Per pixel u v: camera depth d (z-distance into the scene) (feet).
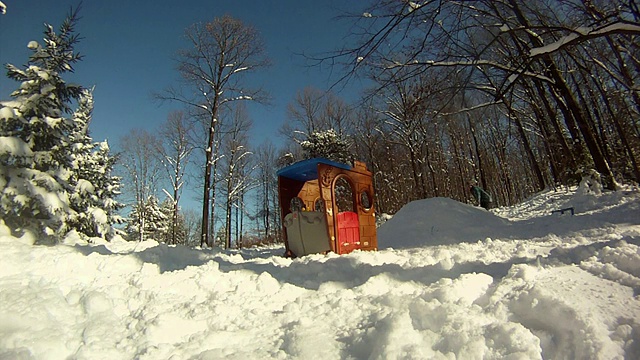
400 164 100.07
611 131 69.97
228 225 84.48
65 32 33.35
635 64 35.29
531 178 121.60
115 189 64.34
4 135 29.37
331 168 21.77
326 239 21.40
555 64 39.19
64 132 32.65
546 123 56.29
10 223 27.32
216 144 75.31
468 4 18.80
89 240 31.22
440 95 20.97
